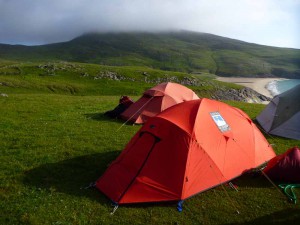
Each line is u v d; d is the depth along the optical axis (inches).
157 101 869.2
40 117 973.8
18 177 502.0
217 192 464.8
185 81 4761.3
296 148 515.8
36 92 3260.3
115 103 1369.3
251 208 426.9
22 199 436.1
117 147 657.0
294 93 817.5
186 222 394.6
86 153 615.2
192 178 443.8
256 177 512.1
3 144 666.2
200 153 458.6
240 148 513.0
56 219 391.9
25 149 635.5
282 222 395.5
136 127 833.5
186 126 470.0
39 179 499.8
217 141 485.1
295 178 489.1
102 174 520.4
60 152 616.7
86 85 3902.6
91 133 761.0
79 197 443.8
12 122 877.2
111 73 4547.2
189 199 444.5
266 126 836.6
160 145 462.6
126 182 449.7
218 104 541.6
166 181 441.7
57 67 4598.9
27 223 382.0
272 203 439.5
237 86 5167.3
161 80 4660.4
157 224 389.7
